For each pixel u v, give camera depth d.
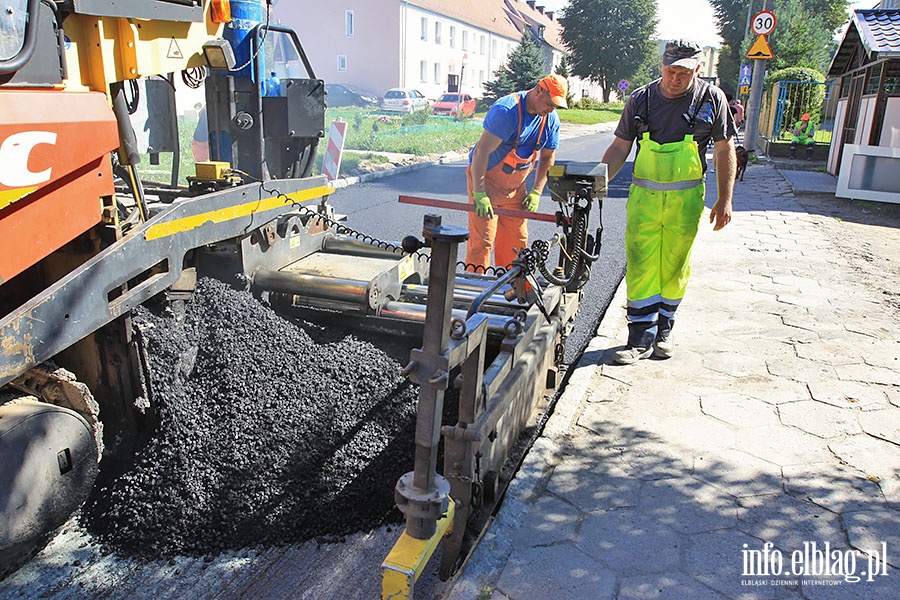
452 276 1.92
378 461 3.00
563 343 3.94
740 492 2.93
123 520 2.76
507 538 2.61
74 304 2.44
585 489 2.95
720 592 2.35
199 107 6.51
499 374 2.71
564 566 2.47
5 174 2.15
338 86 35.62
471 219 4.91
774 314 5.23
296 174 5.18
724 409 3.67
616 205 10.34
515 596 2.33
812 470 3.10
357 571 2.57
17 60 2.19
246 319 3.38
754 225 8.85
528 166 4.80
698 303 5.50
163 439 2.91
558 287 3.68
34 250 2.32
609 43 55.25
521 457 3.16
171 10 3.02
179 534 2.69
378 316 3.72
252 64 4.48
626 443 3.32
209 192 3.62
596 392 3.87
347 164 14.04
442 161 16.70
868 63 12.41
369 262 4.12
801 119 18.42
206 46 3.39
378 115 28.41
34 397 2.50
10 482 2.30
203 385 3.12
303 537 2.72
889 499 2.88
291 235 4.05
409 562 2.05
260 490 2.80
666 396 3.83
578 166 3.33
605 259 7.14
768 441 3.35
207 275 3.67
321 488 2.85
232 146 4.61
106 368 2.88
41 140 2.26
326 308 3.72
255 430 2.95
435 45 44.16
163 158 10.35
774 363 4.28
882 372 4.14
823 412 3.63
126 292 2.74
